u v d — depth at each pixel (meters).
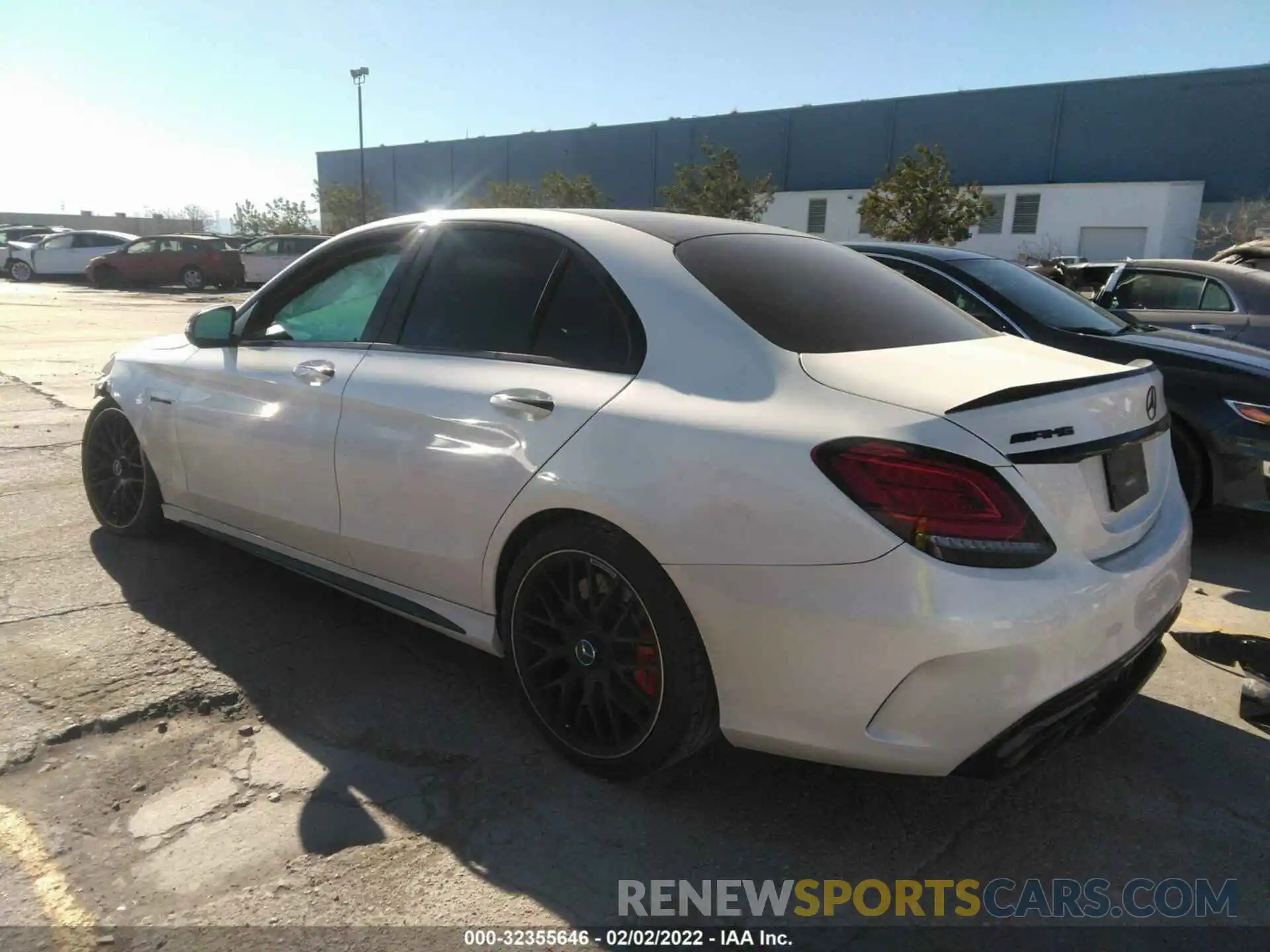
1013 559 2.00
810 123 42.91
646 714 2.41
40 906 2.05
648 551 2.30
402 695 3.04
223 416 3.57
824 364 2.29
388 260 3.28
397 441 2.89
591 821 2.42
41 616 3.52
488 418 2.65
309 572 3.42
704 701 2.34
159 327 15.40
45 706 2.86
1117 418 2.32
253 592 3.84
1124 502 2.37
